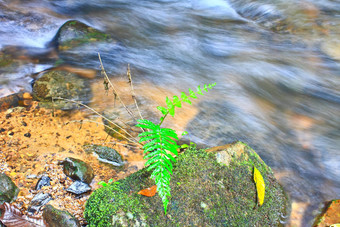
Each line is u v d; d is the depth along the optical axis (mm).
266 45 1992
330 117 1454
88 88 1454
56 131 1248
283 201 1078
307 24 2150
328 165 1243
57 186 1080
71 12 2246
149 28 2150
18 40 1813
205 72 1678
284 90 1589
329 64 1784
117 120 1315
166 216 954
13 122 1260
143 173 1020
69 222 966
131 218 940
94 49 1779
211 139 1302
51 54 1700
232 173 1040
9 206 1001
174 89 1530
